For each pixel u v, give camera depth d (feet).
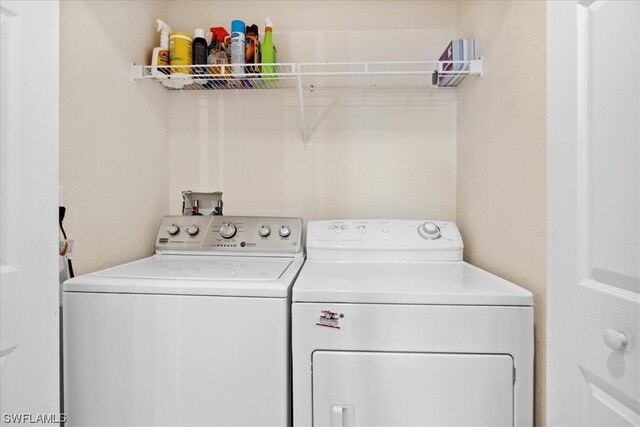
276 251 4.96
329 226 5.10
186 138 5.97
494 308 2.96
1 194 2.33
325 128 5.88
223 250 5.00
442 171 5.77
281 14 5.84
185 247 5.03
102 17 4.09
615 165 2.14
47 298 2.63
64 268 3.48
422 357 2.98
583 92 2.42
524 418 2.94
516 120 3.58
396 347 3.01
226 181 5.96
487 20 4.36
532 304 2.96
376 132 5.83
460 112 5.51
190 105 5.95
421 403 2.98
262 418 3.11
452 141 5.75
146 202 5.16
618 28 2.11
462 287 3.21
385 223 5.14
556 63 2.71
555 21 2.72
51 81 2.66
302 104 5.24
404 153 5.81
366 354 3.02
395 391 2.99
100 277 3.43
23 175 2.47
